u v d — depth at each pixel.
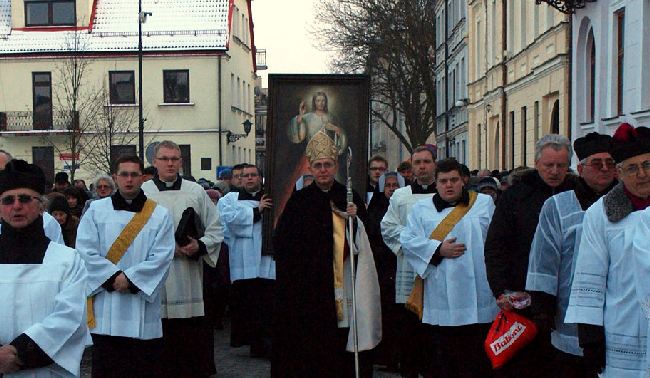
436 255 7.43
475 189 11.40
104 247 7.54
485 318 7.43
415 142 44.47
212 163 39.56
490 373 7.47
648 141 4.91
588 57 19.27
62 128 38.56
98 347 7.52
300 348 6.85
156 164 8.81
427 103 44.81
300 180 9.77
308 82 10.11
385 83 43.88
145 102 39.34
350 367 6.96
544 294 6.02
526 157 24.95
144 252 7.55
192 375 8.62
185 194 8.74
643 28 15.37
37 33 40.03
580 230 5.93
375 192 10.30
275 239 6.97
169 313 8.37
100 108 36.81
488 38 30.17
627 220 5.02
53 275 4.91
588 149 5.90
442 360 7.59
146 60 39.38
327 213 6.92
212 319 10.62
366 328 6.86
